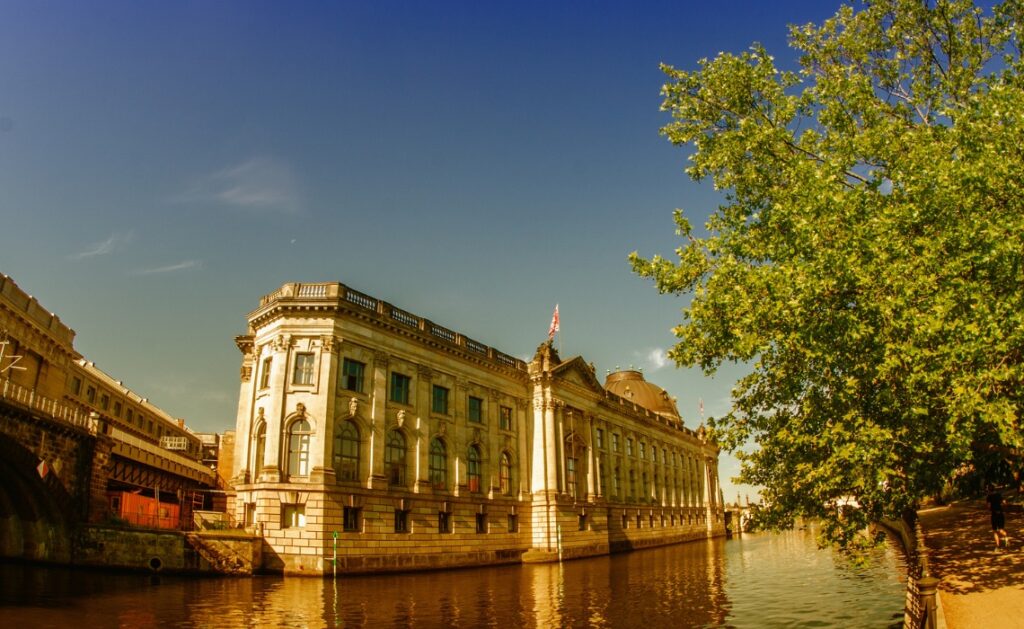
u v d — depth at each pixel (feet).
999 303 45.50
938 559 70.08
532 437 192.85
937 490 57.47
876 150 64.90
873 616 74.08
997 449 53.98
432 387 160.97
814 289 53.06
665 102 84.43
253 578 117.08
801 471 60.80
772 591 98.37
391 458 146.72
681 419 325.62
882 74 79.10
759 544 253.44
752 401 67.87
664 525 270.46
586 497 207.21
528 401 194.70
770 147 74.08
